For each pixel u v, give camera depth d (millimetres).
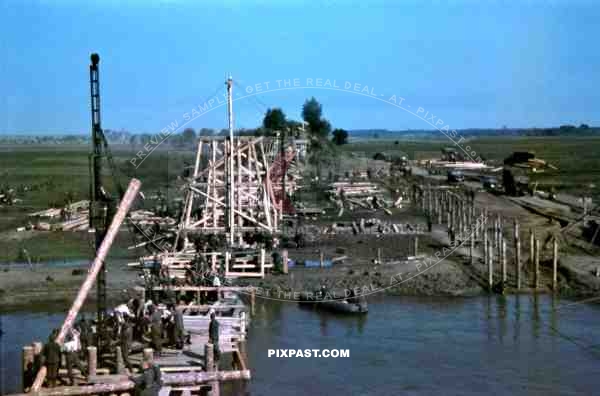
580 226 86000
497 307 59750
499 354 48312
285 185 96312
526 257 73625
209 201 79938
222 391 42156
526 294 64000
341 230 86562
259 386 42812
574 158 199750
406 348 49531
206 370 34688
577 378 44125
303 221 93688
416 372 45000
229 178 71250
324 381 43406
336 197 109000
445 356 47875
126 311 41844
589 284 65375
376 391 42156
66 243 81500
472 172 143500
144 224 85500
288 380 43469
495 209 98688
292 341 50750
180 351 38312
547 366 46188
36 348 34719
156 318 37969
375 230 86812
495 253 74938
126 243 79562
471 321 55844
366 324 55125
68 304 60094
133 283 62406
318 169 130375
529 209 99062
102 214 38594
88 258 75312
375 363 46719
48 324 55000
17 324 55000
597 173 152625
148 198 103312
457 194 107375
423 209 102250
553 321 55812
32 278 66875
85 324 37656
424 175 139250
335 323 55344
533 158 148375
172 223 85812
